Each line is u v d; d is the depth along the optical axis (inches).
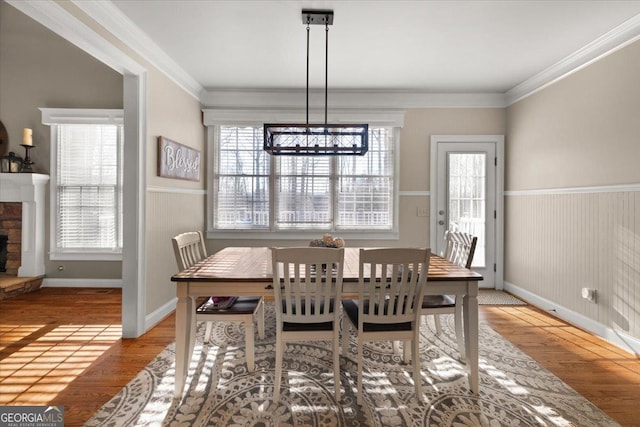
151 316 120.6
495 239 171.5
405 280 76.2
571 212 124.5
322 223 173.0
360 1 92.0
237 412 72.6
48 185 171.0
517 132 159.6
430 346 106.5
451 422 69.5
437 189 171.6
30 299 151.8
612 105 106.7
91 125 170.2
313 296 81.4
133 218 112.3
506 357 98.2
